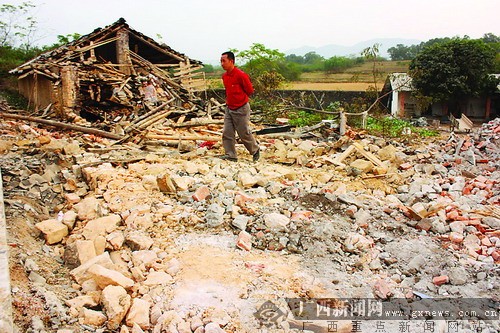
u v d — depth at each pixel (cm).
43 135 861
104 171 618
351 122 1532
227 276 398
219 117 1449
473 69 2467
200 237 470
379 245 486
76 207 514
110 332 327
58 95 1353
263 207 538
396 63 4969
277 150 874
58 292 359
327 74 4497
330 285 404
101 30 1455
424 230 523
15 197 514
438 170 784
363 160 760
